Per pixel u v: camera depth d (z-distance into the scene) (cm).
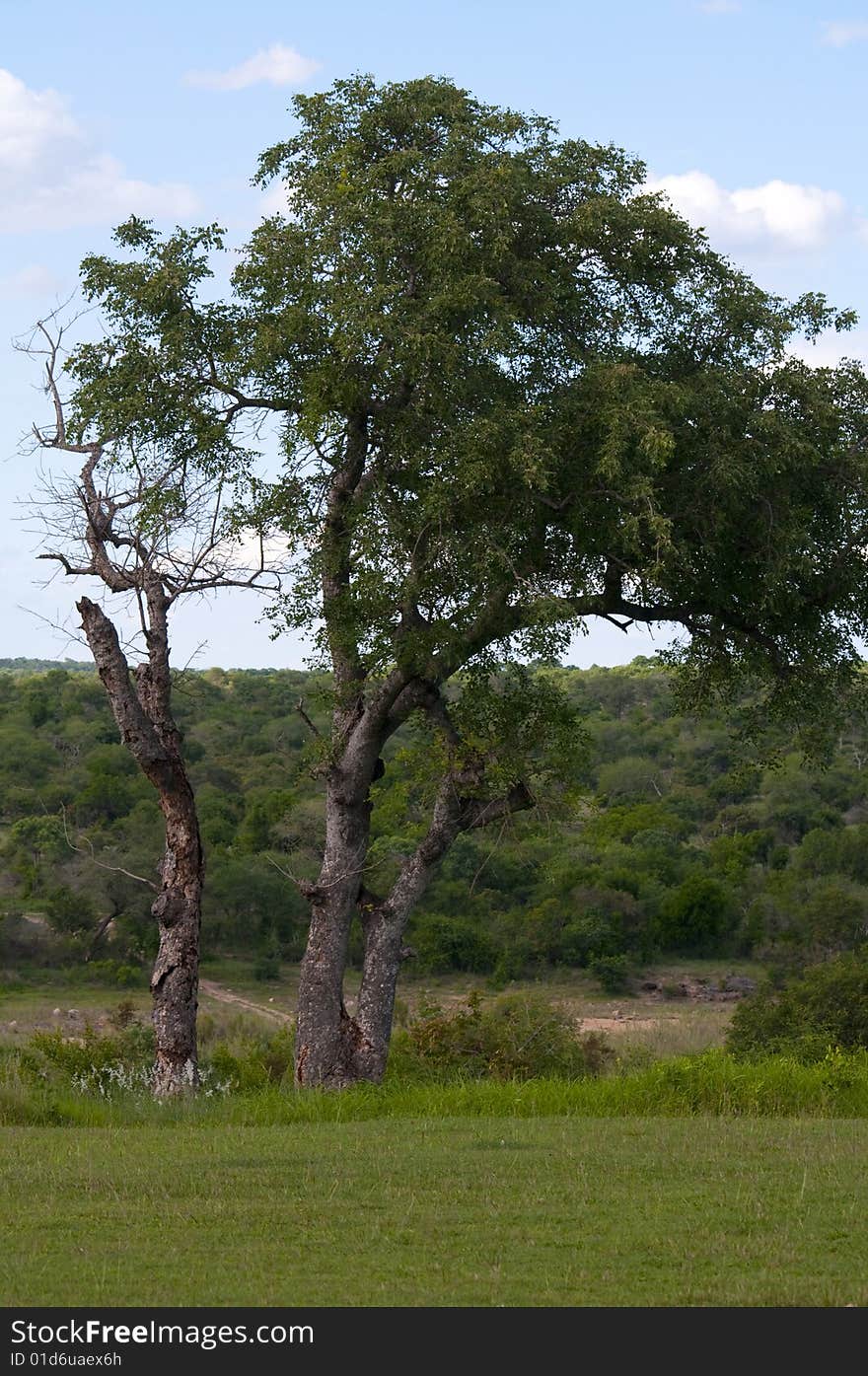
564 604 1465
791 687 1817
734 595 1738
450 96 1677
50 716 7150
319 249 1591
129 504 1684
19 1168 928
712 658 1905
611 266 1672
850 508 1709
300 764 1780
